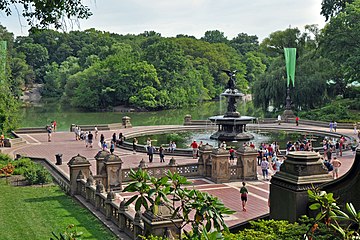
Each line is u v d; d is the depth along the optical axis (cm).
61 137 5369
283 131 5862
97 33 16600
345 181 1000
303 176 1041
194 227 646
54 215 2038
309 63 7806
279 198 1080
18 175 2944
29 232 1783
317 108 7556
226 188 2745
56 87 13412
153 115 10250
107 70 11362
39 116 9888
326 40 7231
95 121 8869
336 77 7812
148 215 1232
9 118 5078
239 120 4822
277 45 9031
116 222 1869
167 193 673
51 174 3041
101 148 4503
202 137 5284
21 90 11906
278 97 7719
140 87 11394
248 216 2086
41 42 15300
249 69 16038
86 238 1702
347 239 625
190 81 12306
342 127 5991
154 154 4181
